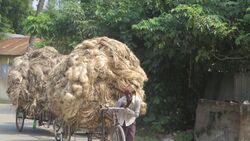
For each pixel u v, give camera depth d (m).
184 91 16.80
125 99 10.34
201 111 13.96
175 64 16.52
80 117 10.66
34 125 17.11
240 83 15.38
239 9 13.95
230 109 12.93
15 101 15.84
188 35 13.86
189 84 16.52
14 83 15.85
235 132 12.72
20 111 16.50
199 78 16.58
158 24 13.87
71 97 10.46
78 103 10.55
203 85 16.62
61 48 19.17
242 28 13.81
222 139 13.12
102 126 10.48
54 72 11.59
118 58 10.91
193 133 14.96
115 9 16.72
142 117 16.48
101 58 10.73
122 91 10.81
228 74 15.75
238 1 14.04
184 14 13.05
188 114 16.66
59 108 10.97
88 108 10.62
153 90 16.50
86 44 11.06
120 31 16.36
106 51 10.98
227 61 15.30
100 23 16.80
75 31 18.00
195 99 16.75
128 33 16.12
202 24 12.92
